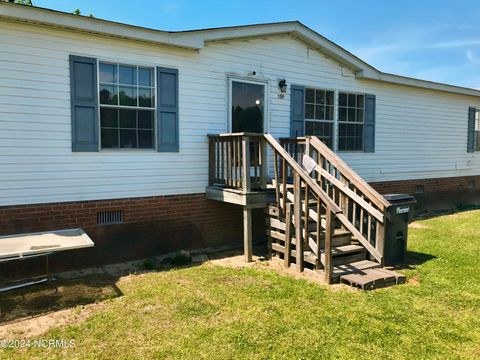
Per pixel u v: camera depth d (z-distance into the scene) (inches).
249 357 121.6
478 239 294.5
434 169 446.0
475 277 202.5
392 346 129.3
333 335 136.7
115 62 227.9
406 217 226.5
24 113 202.2
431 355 124.0
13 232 202.1
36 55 203.8
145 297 173.3
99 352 125.4
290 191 248.8
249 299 170.4
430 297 173.9
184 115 256.4
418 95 416.8
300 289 183.0
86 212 222.7
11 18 193.0
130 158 236.1
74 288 185.9
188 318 150.8
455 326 144.8
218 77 270.8
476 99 490.6
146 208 244.1
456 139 469.7
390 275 194.7
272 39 298.0
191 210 263.1
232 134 238.4
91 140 221.9
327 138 336.2
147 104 241.8
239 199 235.3
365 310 158.1
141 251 243.8
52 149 210.7
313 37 313.6
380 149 384.8
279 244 240.8
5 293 178.9
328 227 190.5
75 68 215.0
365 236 231.3
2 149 197.6
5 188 199.2
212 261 239.1
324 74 333.7
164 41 237.9
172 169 253.1
